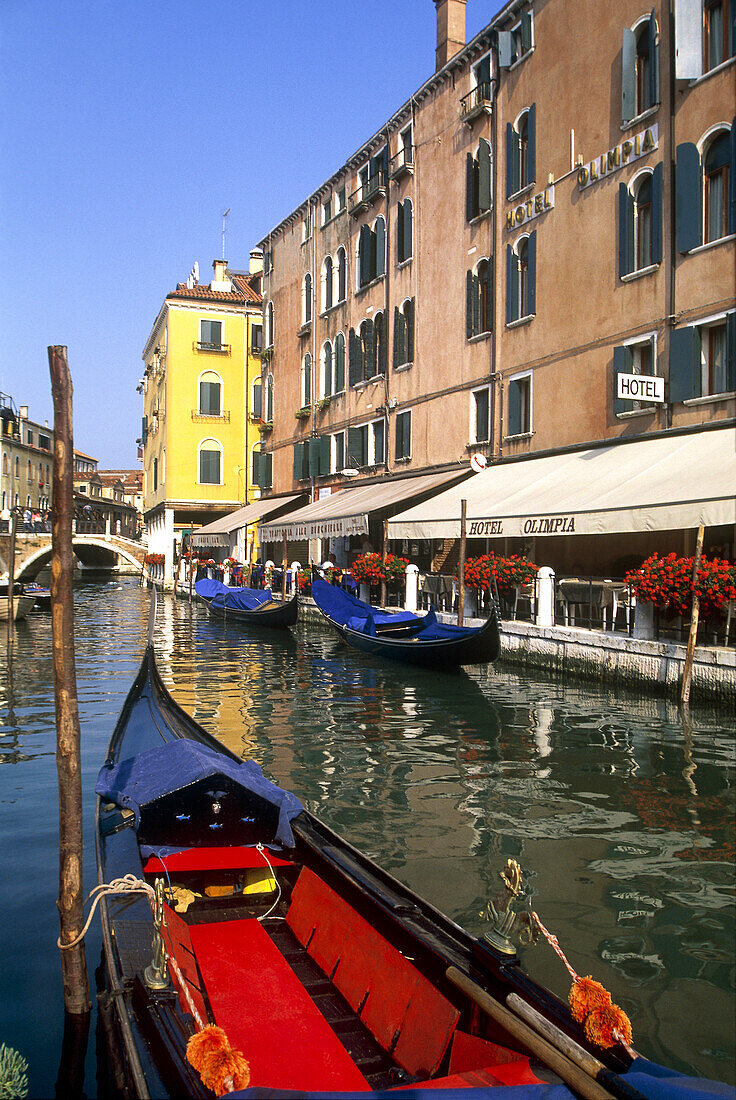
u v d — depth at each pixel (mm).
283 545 31781
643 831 6734
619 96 15000
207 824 5258
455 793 7797
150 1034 3102
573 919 5188
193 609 31516
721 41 13148
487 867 6035
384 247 23828
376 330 24656
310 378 29641
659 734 9734
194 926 4605
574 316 16062
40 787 8086
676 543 14625
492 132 18656
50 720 11438
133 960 3666
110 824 5551
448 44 21250
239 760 6574
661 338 14039
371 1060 3457
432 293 21281
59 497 3869
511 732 10156
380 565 19469
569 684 13062
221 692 13383
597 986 2859
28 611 29125
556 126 16516
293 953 4375
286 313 31984
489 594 15539
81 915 3975
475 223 19359
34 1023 4016
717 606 10688
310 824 5125
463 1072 2953
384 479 23516
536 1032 2836
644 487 12070
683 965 4637
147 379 49875
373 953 3824
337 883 4414
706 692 10695
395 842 6539
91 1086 3557
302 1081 3314
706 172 13336
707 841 6508
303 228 30172
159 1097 2729
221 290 41219
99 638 21844
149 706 8812
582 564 16812
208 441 38562
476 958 3373
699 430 13242
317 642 20656
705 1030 4027
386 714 11453
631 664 11984
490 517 14641
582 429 15906
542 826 6875
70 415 3871
